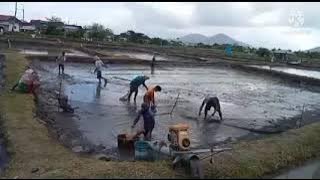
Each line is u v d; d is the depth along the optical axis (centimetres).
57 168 1109
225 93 2900
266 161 1269
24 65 3036
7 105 1769
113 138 1544
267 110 2369
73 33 8231
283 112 2347
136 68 4088
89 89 2553
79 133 1579
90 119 1800
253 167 1213
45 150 1273
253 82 3781
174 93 2658
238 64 4972
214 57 5994
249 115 2153
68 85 2641
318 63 6781
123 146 1439
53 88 2467
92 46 6147
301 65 5988
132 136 1448
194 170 1087
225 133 1728
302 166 1284
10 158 1242
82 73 3288
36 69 3209
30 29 10406
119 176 1053
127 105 2133
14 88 2097
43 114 1786
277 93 3181
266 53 7394
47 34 7900
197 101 2419
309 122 2122
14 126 1486
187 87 3023
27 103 1847
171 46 8750
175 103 2181
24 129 1461
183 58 5506
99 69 2778
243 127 1855
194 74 4012
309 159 1377
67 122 1722
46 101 2070
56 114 1838
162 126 1753
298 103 2764
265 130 1825
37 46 5434
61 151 1280
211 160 1191
